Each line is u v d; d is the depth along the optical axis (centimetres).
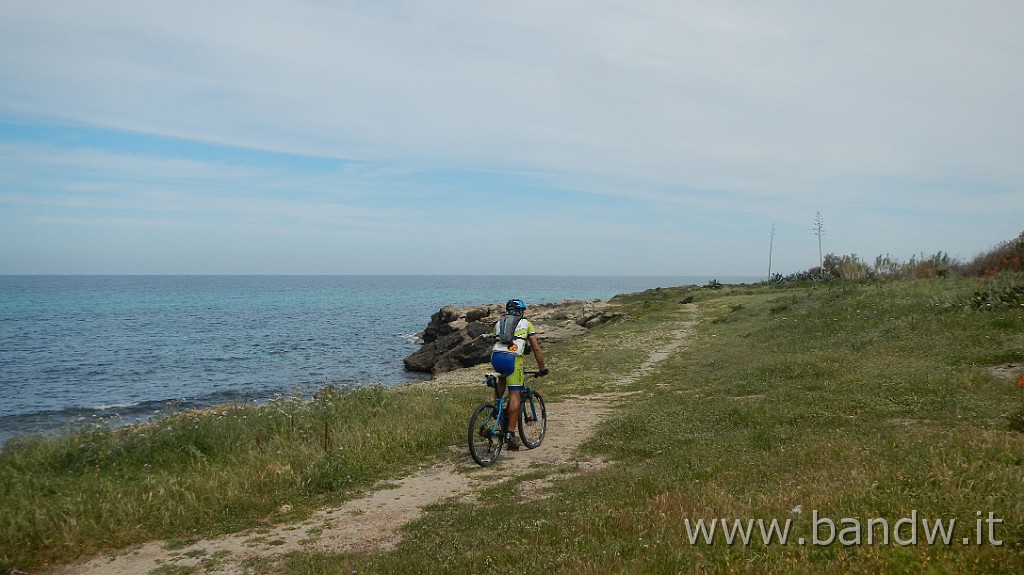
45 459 970
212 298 16712
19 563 665
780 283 5741
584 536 538
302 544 699
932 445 695
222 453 1044
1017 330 1588
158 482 881
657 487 689
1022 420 798
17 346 5500
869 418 1025
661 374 2048
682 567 429
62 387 3562
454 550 570
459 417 1369
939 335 1683
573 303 6000
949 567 381
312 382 3734
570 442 1170
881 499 514
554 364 2555
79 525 738
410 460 1063
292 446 1088
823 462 716
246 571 624
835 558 420
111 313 10244
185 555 684
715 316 3794
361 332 7088
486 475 957
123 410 2927
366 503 845
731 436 998
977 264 2773
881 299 2373
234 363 4525
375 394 1543
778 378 1535
